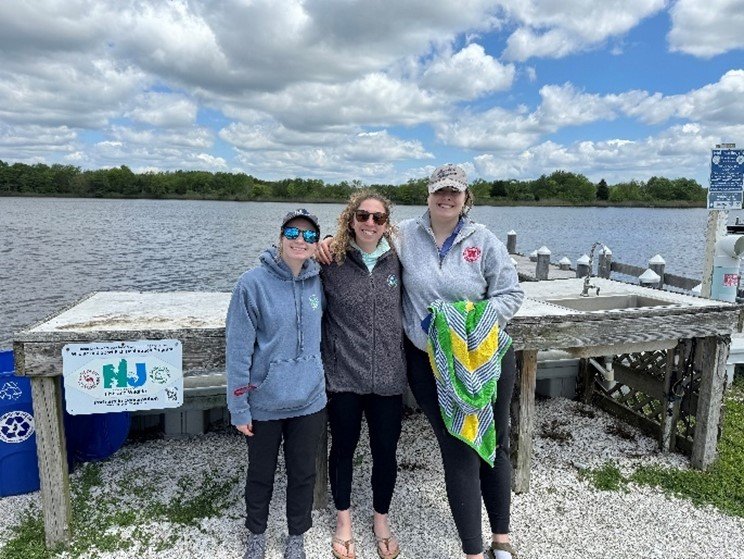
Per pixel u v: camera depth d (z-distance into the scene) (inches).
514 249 591.2
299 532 104.4
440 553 110.7
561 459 152.1
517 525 121.2
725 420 180.7
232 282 678.5
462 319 94.3
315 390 99.6
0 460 123.4
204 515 120.6
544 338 128.3
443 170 98.7
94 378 104.8
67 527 110.3
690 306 139.4
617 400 184.9
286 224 92.7
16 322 446.3
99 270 744.3
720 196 265.6
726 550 113.9
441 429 99.7
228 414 167.2
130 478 135.3
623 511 127.6
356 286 100.4
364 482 138.3
